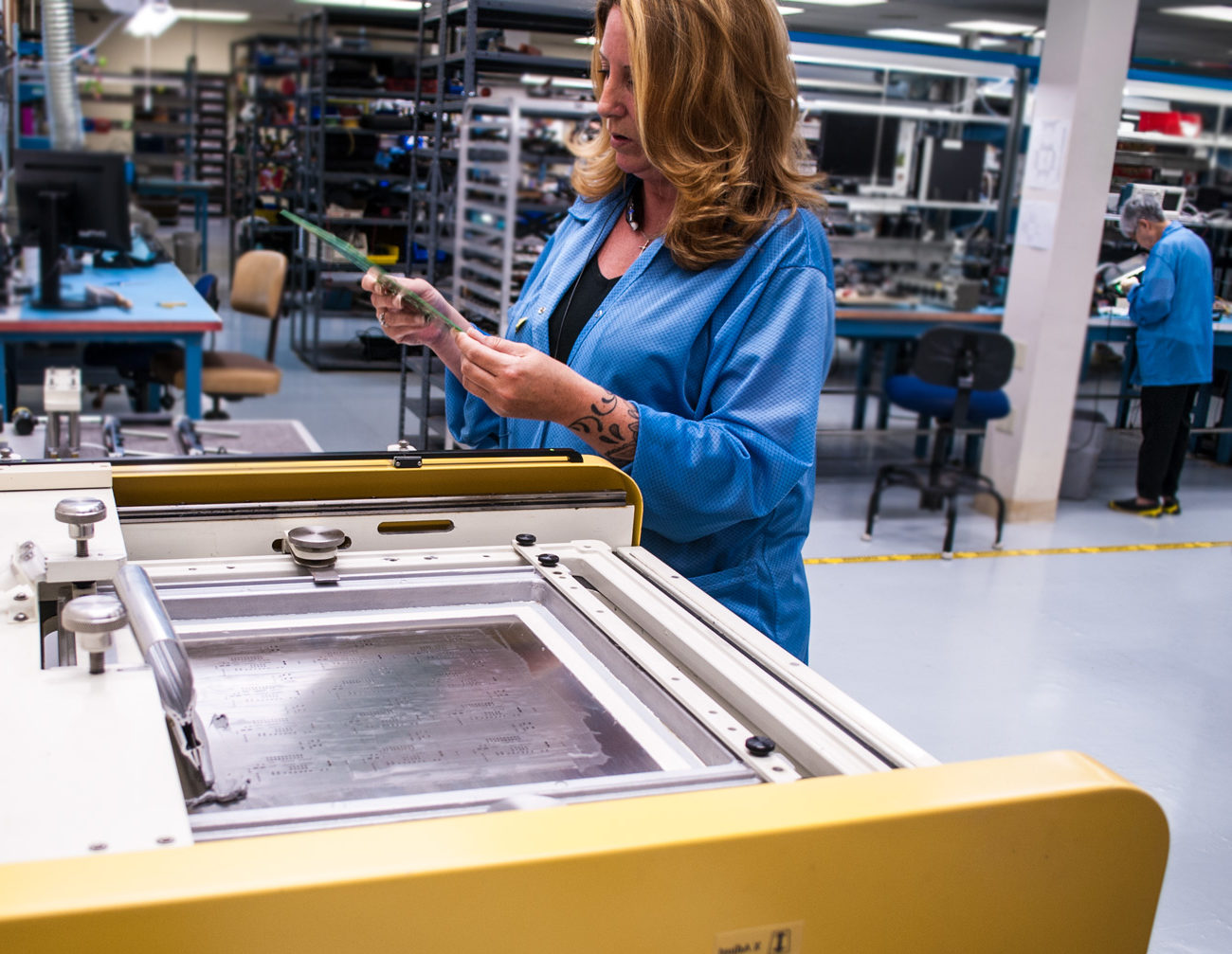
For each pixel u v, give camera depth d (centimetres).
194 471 102
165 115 549
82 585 81
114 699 63
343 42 374
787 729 74
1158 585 408
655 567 107
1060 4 422
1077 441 504
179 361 423
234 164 557
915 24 496
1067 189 433
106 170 400
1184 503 507
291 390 457
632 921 51
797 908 54
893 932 56
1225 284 447
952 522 421
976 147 588
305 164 411
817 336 115
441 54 247
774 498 112
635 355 118
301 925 45
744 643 90
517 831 50
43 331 373
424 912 47
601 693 84
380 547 106
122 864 46
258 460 107
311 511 103
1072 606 383
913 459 557
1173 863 234
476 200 196
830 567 405
